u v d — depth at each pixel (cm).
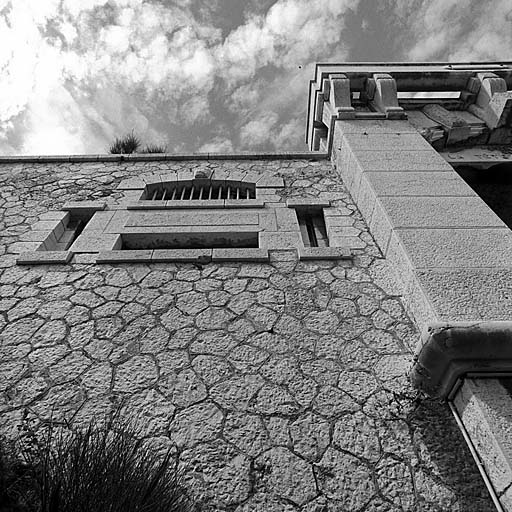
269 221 471
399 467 240
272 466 240
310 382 288
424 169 464
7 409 268
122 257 400
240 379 289
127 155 623
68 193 532
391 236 382
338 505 224
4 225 461
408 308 338
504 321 251
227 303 352
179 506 207
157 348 311
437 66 656
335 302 353
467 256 338
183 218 479
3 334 321
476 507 223
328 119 619
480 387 242
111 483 185
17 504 197
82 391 280
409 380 285
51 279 378
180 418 264
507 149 588
